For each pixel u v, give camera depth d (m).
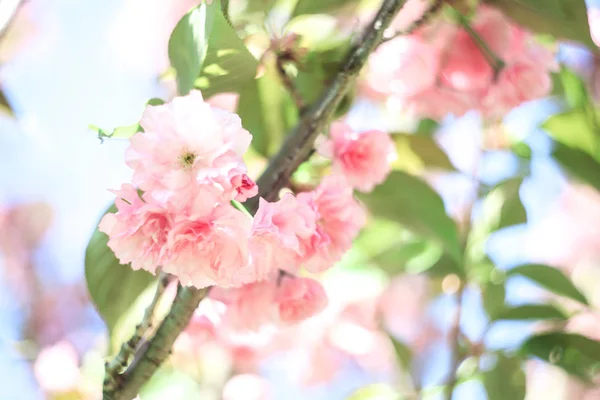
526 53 0.87
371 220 0.94
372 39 0.81
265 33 0.85
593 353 0.93
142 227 0.75
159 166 0.75
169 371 1.00
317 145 0.83
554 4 0.84
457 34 0.86
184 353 1.01
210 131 0.75
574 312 0.94
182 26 0.81
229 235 0.75
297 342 1.08
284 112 0.84
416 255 0.95
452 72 0.87
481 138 0.97
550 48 0.92
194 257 0.75
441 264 0.94
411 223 0.89
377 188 0.88
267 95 0.84
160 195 0.74
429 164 0.91
